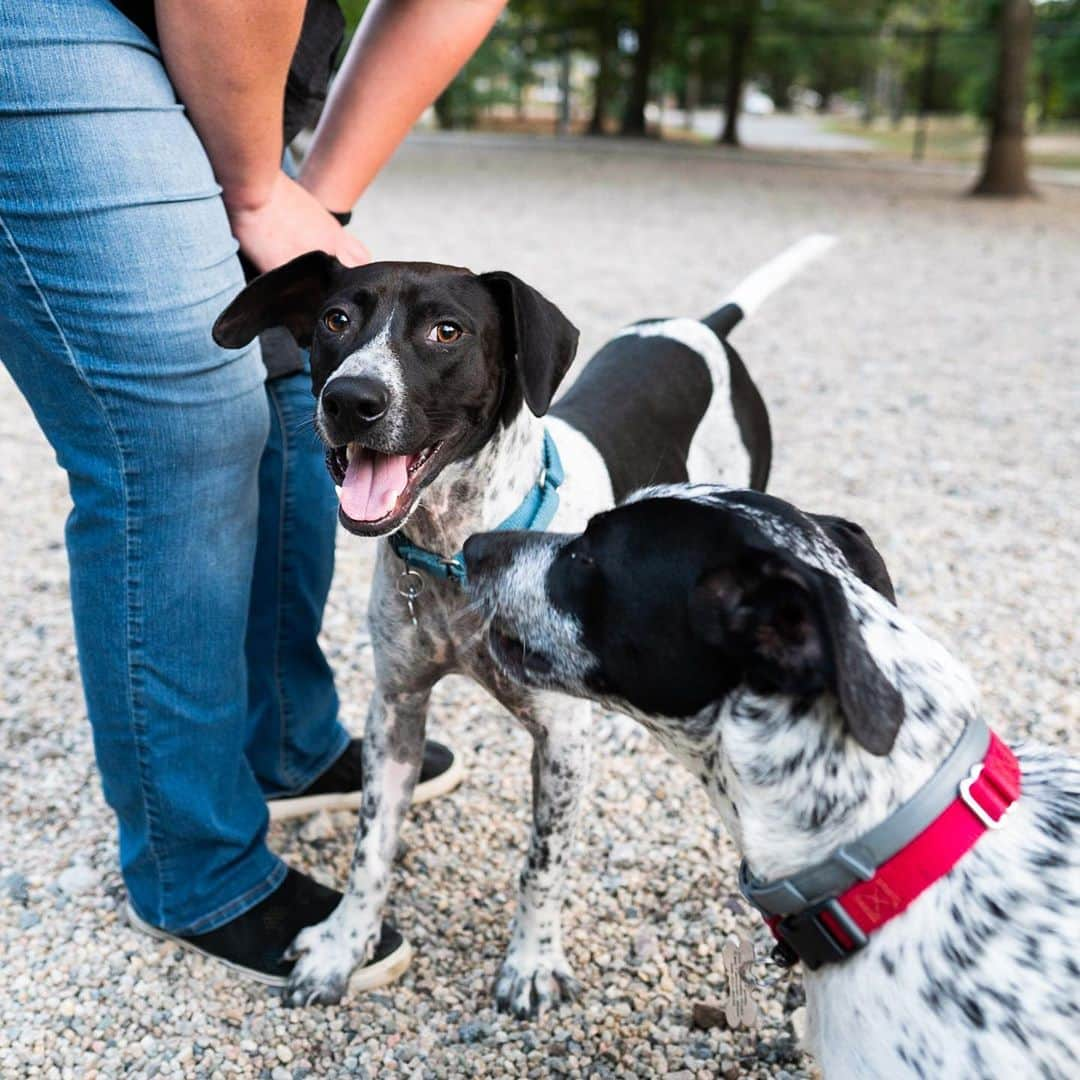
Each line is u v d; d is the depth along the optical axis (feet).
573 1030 8.94
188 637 8.43
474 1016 9.08
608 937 9.82
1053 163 73.92
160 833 9.00
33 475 18.97
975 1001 6.05
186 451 7.88
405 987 9.36
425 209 44.39
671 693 6.78
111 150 7.11
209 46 7.25
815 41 100.22
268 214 8.51
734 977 7.72
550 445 9.37
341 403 7.47
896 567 15.70
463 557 8.12
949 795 6.29
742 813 6.59
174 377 7.63
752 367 25.02
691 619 6.52
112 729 8.65
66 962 9.43
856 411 22.22
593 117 88.28
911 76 129.90
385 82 9.11
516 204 46.80
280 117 7.97
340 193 9.43
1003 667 13.34
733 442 12.34
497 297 8.33
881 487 18.48
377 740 9.24
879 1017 6.23
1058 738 12.08
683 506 6.85
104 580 8.21
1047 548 16.39
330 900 9.78
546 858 8.98
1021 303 31.58
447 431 8.05
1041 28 71.31
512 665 7.66
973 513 17.53
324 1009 9.09
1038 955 6.07
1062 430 21.30
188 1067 8.58
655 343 11.87
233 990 9.29
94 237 7.16
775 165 67.82
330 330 8.13
